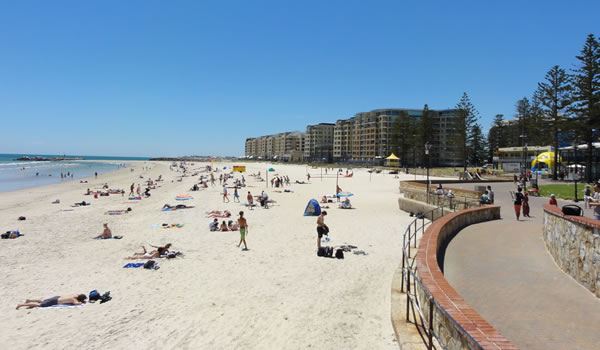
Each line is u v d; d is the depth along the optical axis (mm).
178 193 38812
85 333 7352
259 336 6953
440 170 72875
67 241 16141
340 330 6996
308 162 153250
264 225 19328
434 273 5730
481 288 6953
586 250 6902
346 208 25484
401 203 24781
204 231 17953
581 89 33281
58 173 83312
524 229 12773
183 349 6574
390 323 7156
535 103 63938
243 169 61500
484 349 3201
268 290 9500
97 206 28516
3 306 8898
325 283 9906
